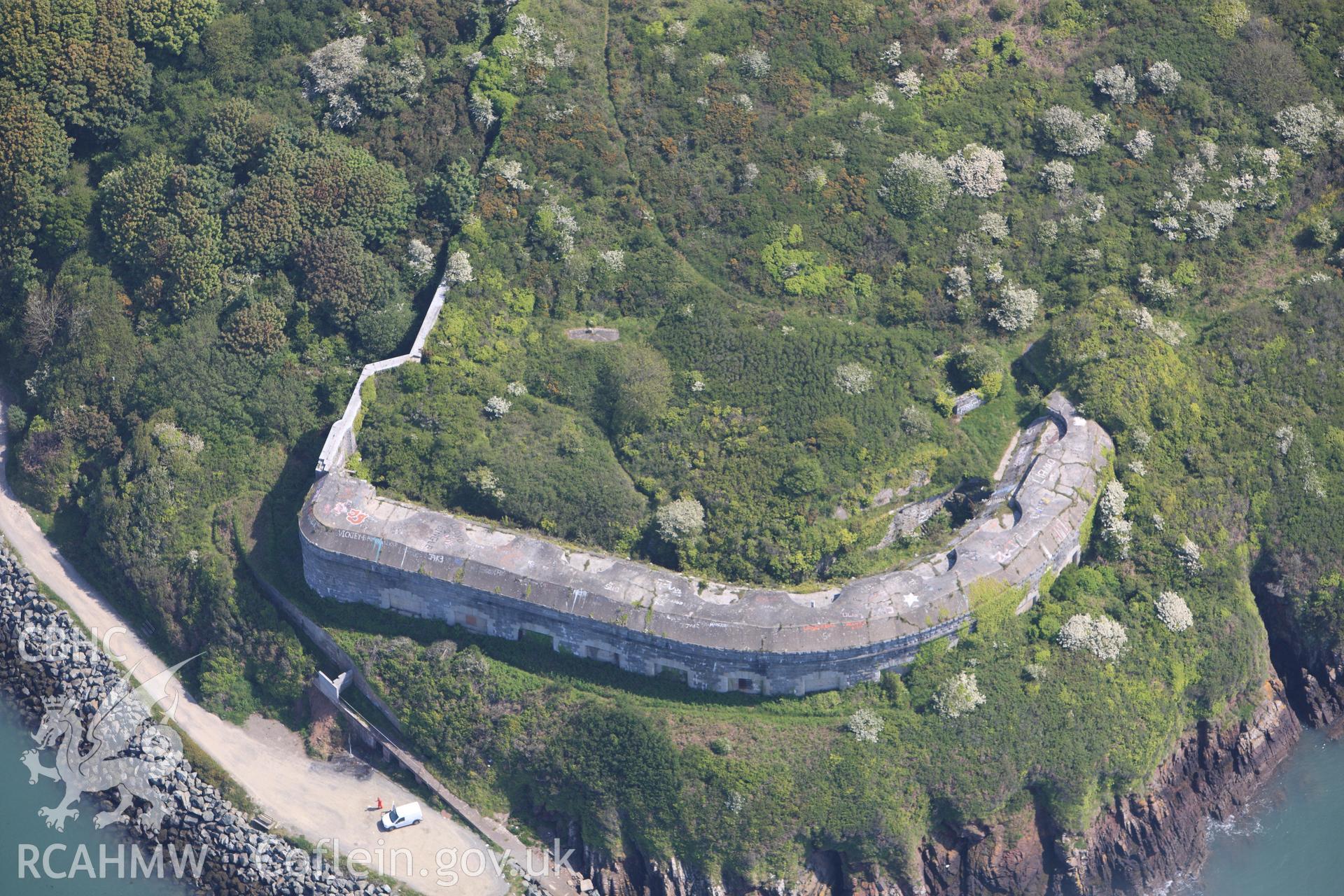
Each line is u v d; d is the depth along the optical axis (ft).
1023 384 343.67
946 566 311.88
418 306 352.69
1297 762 332.80
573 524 323.16
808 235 353.92
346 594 322.75
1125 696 310.45
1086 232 357.00
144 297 359.25
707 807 298.56
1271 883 317.01
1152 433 333.83
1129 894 313.94
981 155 360.07
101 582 347.36
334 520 318.65
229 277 356.18
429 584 313.32
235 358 347.77
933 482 329.93
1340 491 336.08
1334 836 321.93
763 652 298.56
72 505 358.43
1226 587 326.85
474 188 356.59
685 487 323.57
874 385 334.44
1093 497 322.55
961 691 304.50
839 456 324.60
